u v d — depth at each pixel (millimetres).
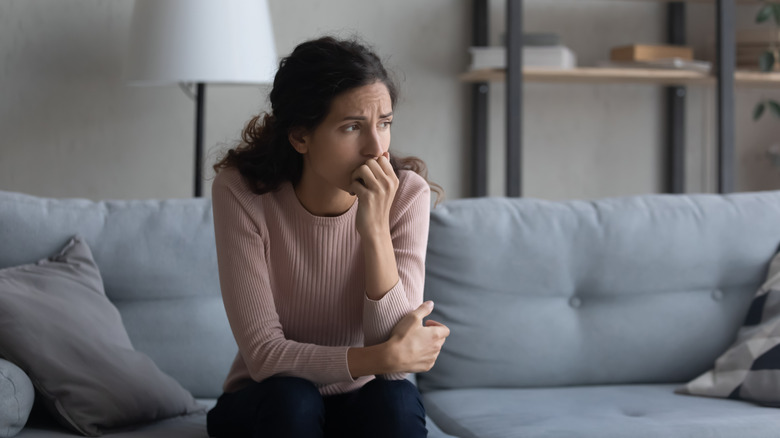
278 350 1266
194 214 1796
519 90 2566
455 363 1751
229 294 1322
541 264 1794
